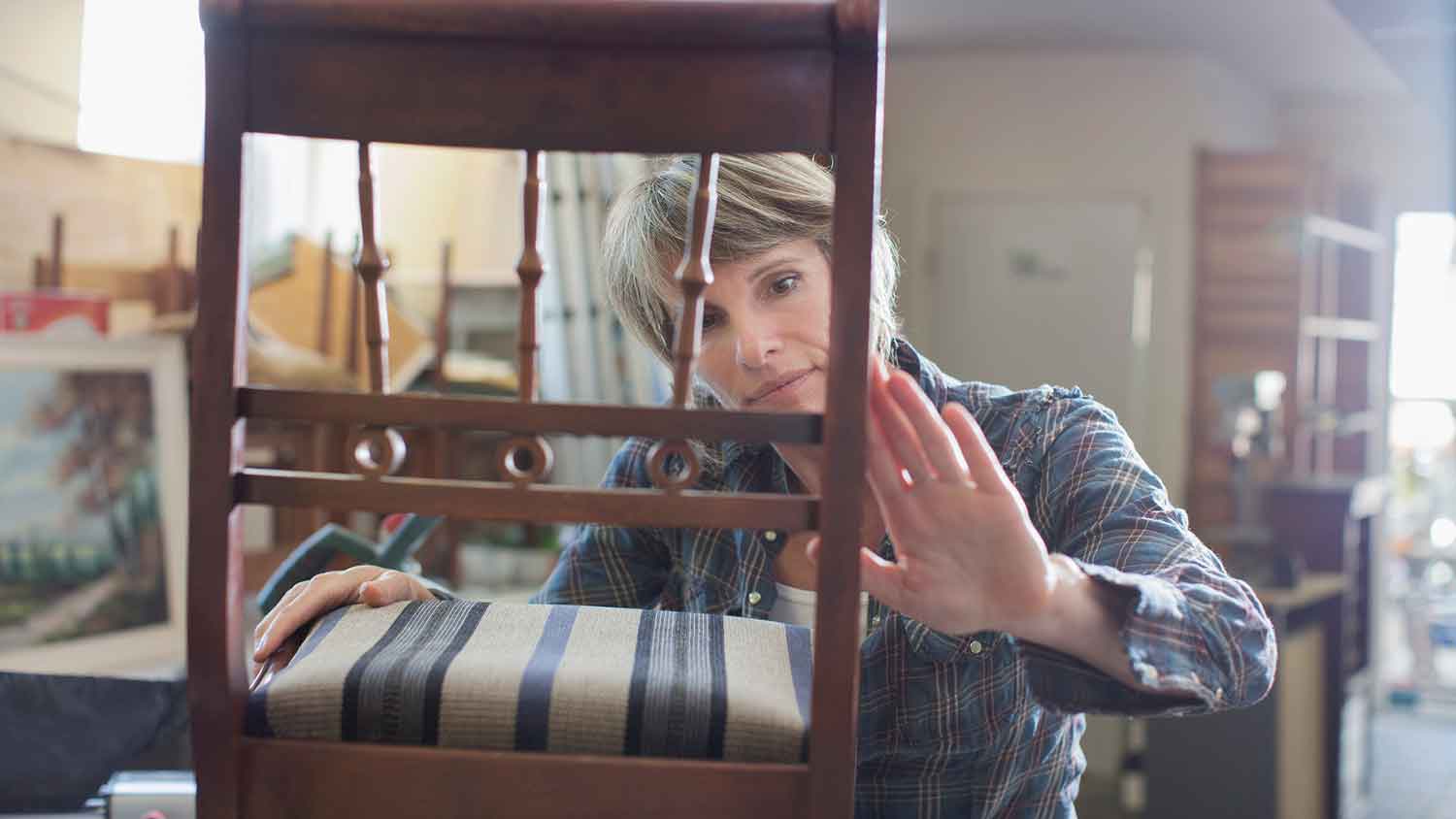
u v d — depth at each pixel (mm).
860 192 883
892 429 892
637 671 977
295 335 3066
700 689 950
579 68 888
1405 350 8227
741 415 903
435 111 900
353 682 957
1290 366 5547
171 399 3002
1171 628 928
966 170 5816
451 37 891
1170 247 5652
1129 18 5129
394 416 918
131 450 2918
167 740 1559
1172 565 1042
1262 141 6445
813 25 866
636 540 1573
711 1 870
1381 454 6738
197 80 3186
